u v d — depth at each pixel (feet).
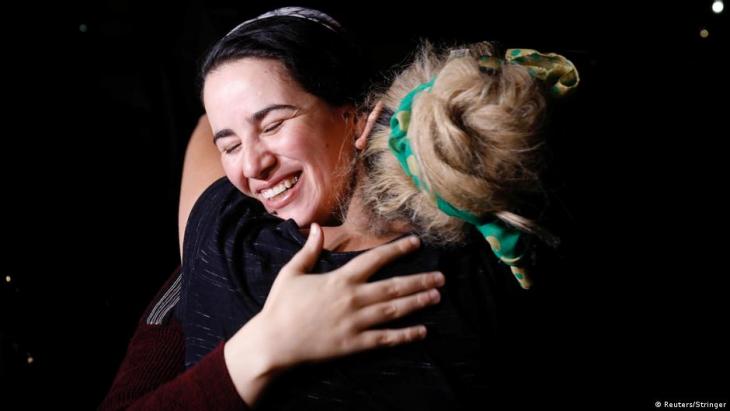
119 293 5.28
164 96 6.42
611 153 4.50
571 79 2.65
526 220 2.34
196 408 2.38
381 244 2.71
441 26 6.15
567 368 2.97
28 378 4.43
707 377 3.34
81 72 6.30
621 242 3.76
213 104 2.82
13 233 5.00
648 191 4.29
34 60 5.99
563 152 3.07
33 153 5.60
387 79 3.10
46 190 5.47
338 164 2.90
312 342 2.33
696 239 3.94
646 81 5.29
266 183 2.85
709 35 5.56
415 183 2.48
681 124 4.89
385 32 6.14
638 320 3.44
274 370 2.36
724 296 3.59
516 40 5.95
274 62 2.74
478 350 2.43
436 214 2.55
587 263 3.24
